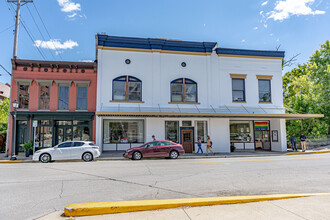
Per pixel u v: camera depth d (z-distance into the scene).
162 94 20.39
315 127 27.03
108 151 19.56
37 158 14.80
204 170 10.66
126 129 20.06
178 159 16.16
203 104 20.86
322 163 12.62
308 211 4.89
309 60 33.38
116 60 20.02
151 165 12.62
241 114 19.12
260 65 22.05
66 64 19.38
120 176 9.32
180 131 20.44
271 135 22.34
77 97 19.50
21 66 19.09
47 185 7.78
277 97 21.98
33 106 18.86
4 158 17.12
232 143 21.86
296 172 9.90
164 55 20.84
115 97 19.78
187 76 20.95
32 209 5.45
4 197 6.43
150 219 4.61
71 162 14.73
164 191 6.95
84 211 4.95
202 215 4.77
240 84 21.70
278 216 4.64
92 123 19.25
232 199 5.63
